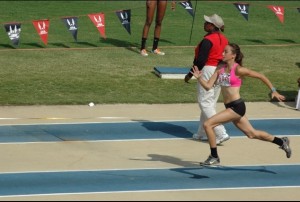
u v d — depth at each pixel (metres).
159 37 52.62
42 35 47.31
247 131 27.75
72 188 25.84
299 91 38.31
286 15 66.25
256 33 58.78
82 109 37.16
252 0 72.06
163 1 48.78
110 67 45.56
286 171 28.44
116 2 69.75
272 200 24.98
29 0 68.88
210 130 27.64
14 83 41.09
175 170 28.19
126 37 55.31
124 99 38.97
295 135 33.78
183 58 49.00
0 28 55.84
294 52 52.34
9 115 35.69
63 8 65.50
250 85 42.62
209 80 27.59
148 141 32.09
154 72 44.62
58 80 42.06
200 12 65.75
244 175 27.78
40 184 26.27
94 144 31.44
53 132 33.09
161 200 24.64
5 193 25.23
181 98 39.50
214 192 25.69
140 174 27.59
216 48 30.42
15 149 30.44
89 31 56.75
